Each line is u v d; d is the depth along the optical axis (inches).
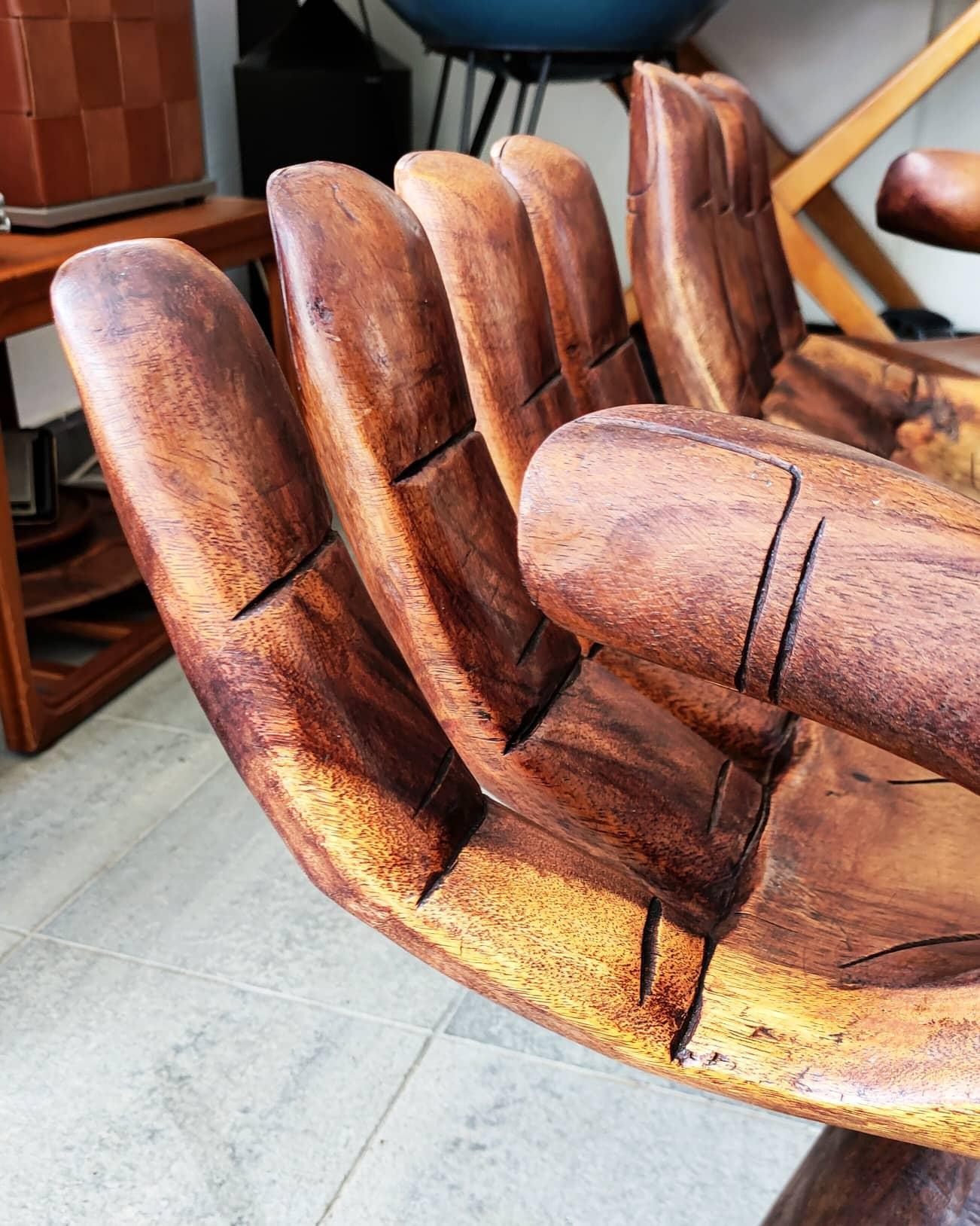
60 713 46.6
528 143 20.6
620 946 12.9
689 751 16.6
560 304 20.1
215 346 11.2
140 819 42.1
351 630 12.7
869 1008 12.3
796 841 16.3
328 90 69.0
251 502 11.6
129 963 35.2
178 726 48.3
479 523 14.1
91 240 45.6
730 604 9.5
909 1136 11.5
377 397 12.6
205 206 56.2
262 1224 27.2
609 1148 29.7
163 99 52.4
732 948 13.5
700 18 60.6
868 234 91.0
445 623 13.4
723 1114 31.0
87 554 55.5
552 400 17.9
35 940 35.9
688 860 15.3
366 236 12.6
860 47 88.4
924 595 9.0
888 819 17.0
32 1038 32.3
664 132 26.4
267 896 38.4
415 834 12.7
